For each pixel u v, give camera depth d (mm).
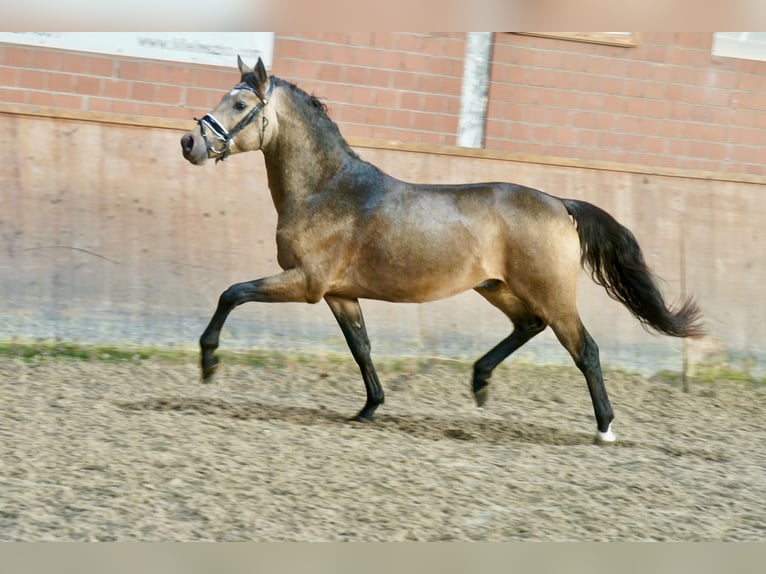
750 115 13109
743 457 8523
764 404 11141
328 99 12094
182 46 11797
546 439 8680
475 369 8867
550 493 6797
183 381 10062
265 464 6969
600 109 12719
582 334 8422
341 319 8672
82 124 11148
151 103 11773
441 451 7734
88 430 7645
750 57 13039
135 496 6113
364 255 8258
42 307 10602
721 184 12406
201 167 11359
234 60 11914
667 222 12164
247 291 8180
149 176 11195
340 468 7000
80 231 10898
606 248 8539
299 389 10242
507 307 8797
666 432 9508
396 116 12266
